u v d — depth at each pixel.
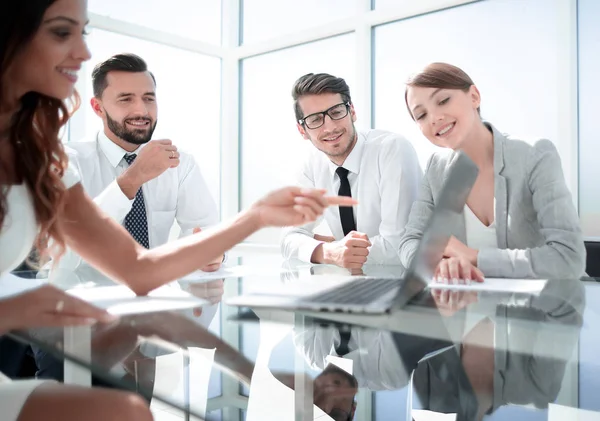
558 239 1.24
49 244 0.91
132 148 1.87
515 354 0.56
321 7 2.83
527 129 2.13
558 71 2.03
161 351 0.55
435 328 0.65
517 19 2.12
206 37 3.24
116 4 2.71
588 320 0.70
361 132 2.01
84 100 2.49
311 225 1.91
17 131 0.82
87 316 0.67
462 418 0.64
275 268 1.29
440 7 2.32
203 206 2.00
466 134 1.53
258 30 3.19
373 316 0.70
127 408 0.49
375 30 2.61
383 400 0.98
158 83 2.97
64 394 0.52
